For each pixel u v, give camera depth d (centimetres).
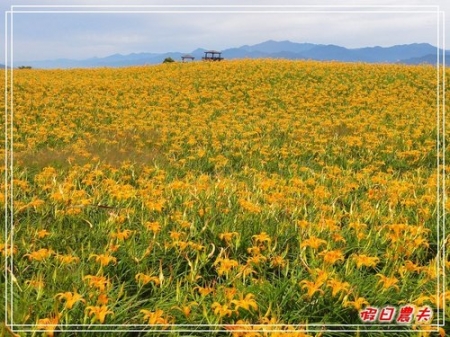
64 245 472
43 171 752
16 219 534
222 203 571
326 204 616
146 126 1276
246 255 472
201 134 1180
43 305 346
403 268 406
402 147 1064
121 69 2803
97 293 355
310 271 388
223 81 2169
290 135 1183
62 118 1432
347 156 998
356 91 1934
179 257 458
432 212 558
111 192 615
